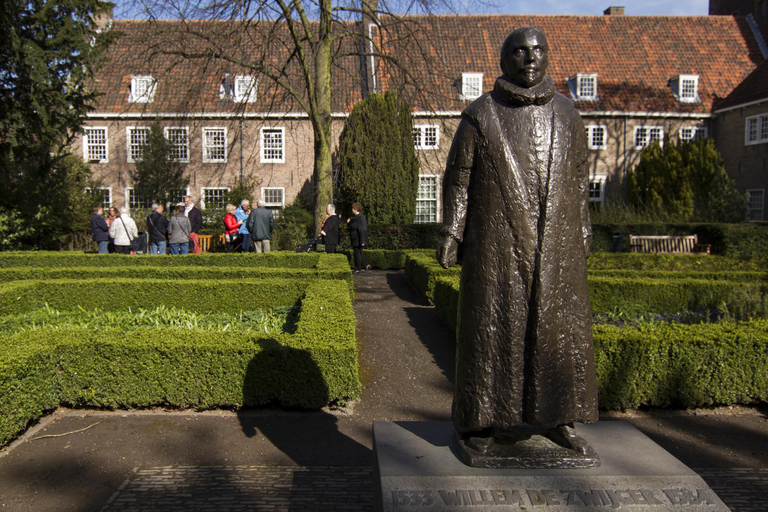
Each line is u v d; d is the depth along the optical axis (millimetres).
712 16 26188
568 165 2486
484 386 2438
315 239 13430
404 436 2779
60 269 8750
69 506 3127
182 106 12570
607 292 7961
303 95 14234
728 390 4688
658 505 2221
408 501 2195
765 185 21156
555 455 2432
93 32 14688
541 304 2391
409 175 17750
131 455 3771
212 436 4098
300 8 12156
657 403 4691
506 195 2438
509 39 2510
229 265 11047
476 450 2451
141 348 4488
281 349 4516
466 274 2520
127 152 22609
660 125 23828
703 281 7961
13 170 16078
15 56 13008
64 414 4504
